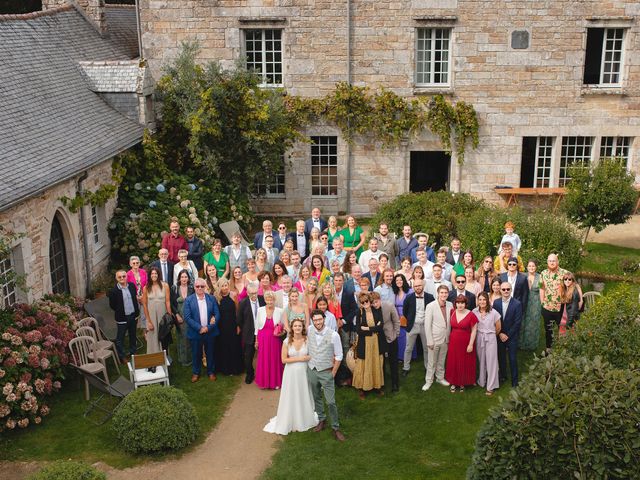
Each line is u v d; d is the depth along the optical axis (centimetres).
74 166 1463
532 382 815
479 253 1583
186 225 1784
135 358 1135
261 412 1155
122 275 1290
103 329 1388
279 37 2241
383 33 2203
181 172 2095
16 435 1084
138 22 2186
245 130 2033
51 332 1202
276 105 2077
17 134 1420
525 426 771
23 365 1118
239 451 1045
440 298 1187
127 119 1980
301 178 2331
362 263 1424
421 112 2261
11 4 2933
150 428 1023
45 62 1847
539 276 1308
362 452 1041
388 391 1215
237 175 2081
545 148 2323
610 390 775
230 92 2017
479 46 2216
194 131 1950
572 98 2253
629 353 916
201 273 1545
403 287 1250
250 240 2122
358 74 2236
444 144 2269
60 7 2233
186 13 2183
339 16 2191
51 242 1470
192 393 1217
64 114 1694
